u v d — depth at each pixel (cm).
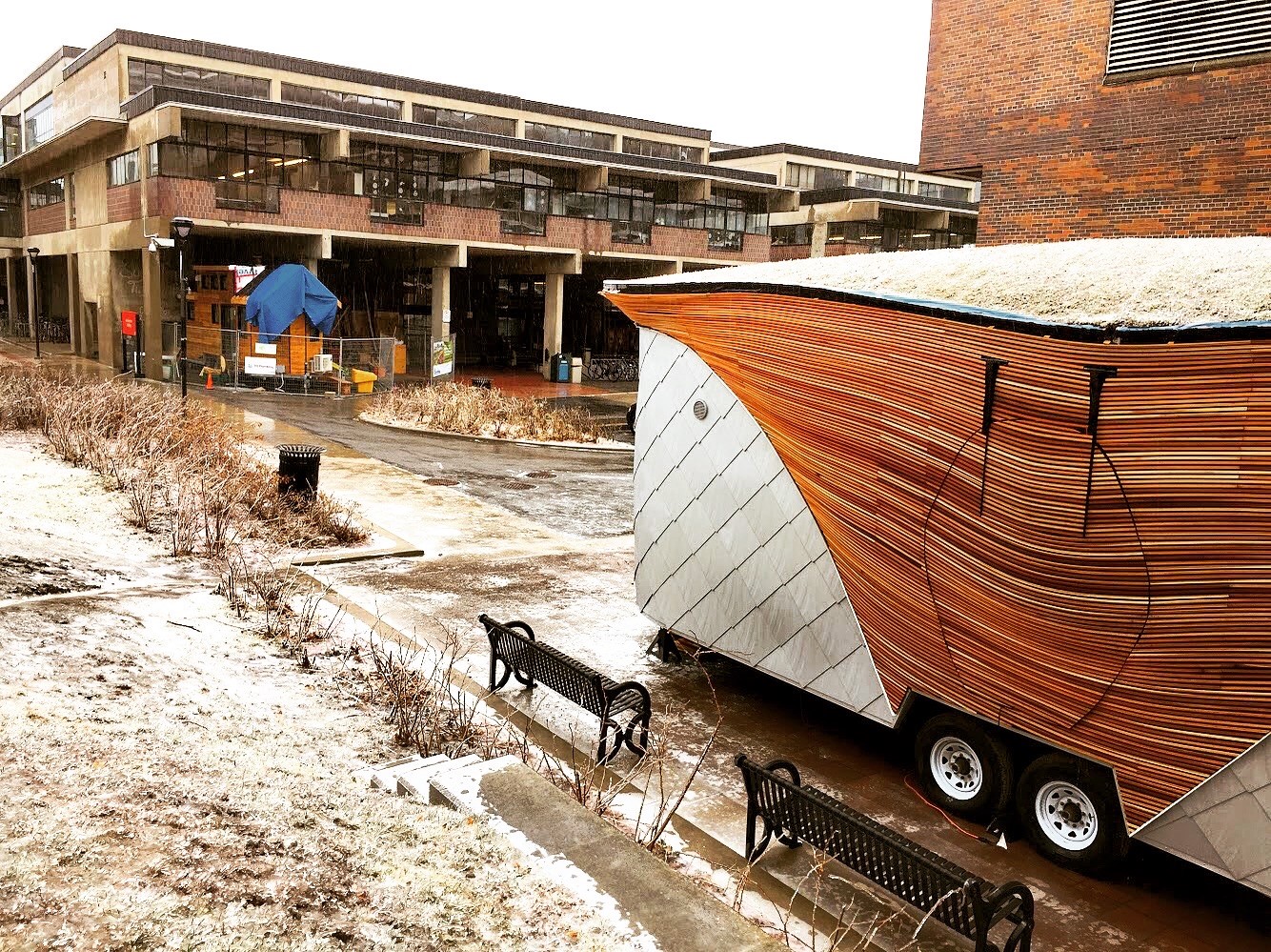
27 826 395
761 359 767
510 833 506
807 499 740
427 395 2719
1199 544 516
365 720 703
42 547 968
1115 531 546
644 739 738
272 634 862
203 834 419
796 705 858
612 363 4538
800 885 568
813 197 4850
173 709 612
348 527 1277
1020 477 589
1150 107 1268
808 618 750
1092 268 640
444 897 416
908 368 652
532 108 4775
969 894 454
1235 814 515
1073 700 578
